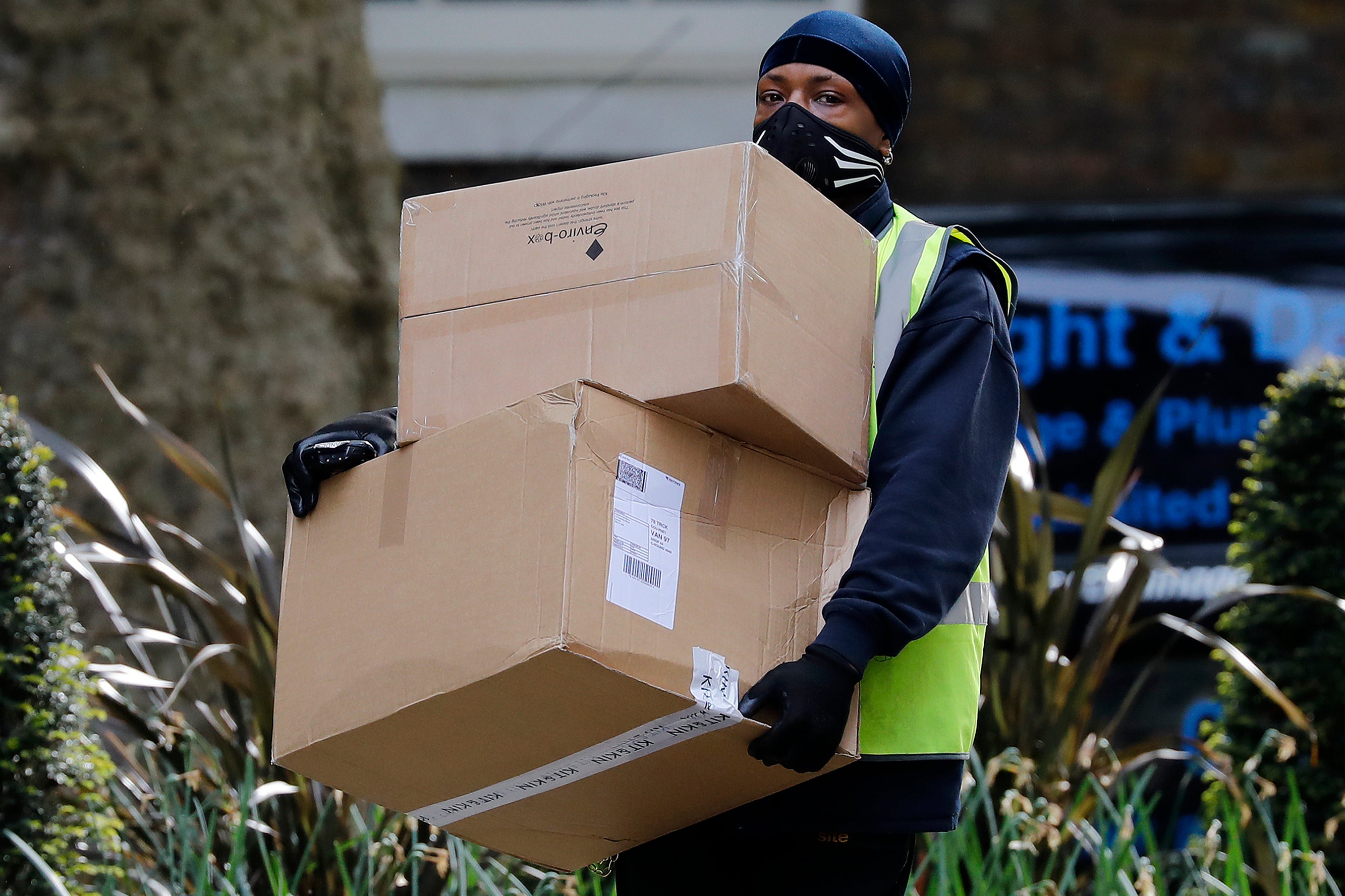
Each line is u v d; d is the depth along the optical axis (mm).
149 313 18844
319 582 7664
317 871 12562
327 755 7555
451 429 7367
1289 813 13461
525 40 28062
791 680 7035
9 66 19328
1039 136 27047
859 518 7711
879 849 7910
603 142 27969
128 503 18141
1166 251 22672
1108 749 14109
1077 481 22141
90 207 19016
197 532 18203
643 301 7312
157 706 14344
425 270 7855
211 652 12750
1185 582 21312
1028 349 22453
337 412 19359
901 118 8867
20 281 18891
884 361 7914
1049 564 14258
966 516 7461
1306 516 14992
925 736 7727
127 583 17328
